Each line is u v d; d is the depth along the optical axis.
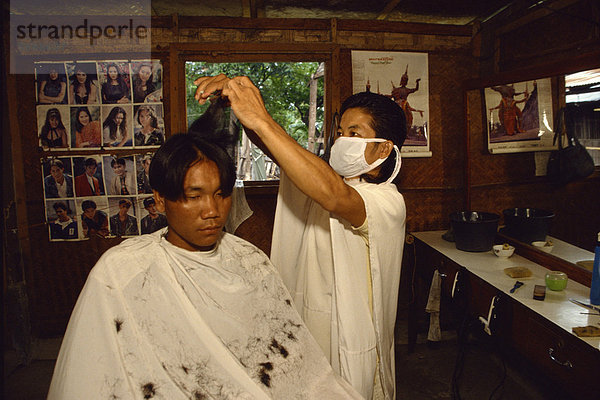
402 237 1.18
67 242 3.06
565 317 1.60
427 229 3.17
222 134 0.96
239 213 1.28
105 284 0.77
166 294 0.81
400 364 2.74
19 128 2.93
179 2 2.72
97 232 3.06
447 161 3.14
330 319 1.20
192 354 0.79
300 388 0.91
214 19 2.88
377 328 1.10
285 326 0.96
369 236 1.05
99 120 2.99
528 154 2.31
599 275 1.69
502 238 2.57
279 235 1.31
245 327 0.90
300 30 2.93
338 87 2.94
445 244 2.66
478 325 2.84
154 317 0.78
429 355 2.84
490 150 2.64
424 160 3.13
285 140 0.84
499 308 1.90
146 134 3.00
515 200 2.46
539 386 2.46
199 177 0.80
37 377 2.73
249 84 0.89
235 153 1.00
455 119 3.12
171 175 0.79
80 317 0.75
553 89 2.11
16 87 2.91
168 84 2.96
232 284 0.91
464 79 3.10
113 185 3.04
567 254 2.05
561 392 2.33
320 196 0.88
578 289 1.89
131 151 3.02
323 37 2.95
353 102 1.17
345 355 1.06
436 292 2.57
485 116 2.68
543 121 2.16
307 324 1.22
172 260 0.85
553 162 2.14
